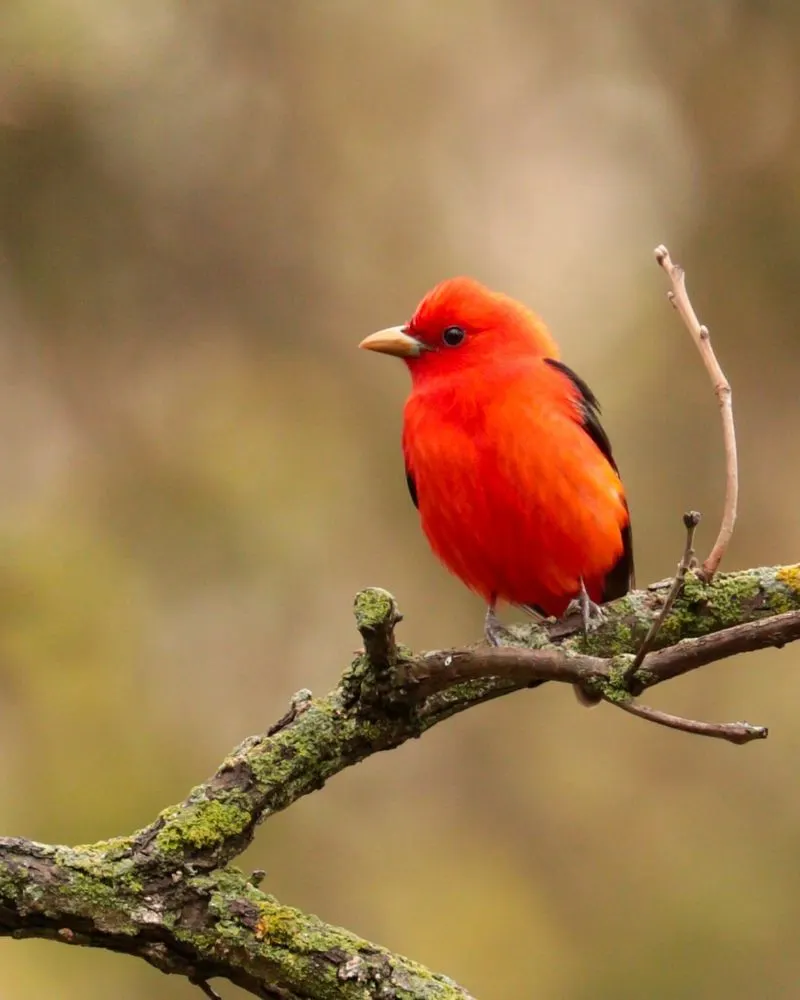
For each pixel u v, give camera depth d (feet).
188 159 44.55
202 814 19.85
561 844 42.73
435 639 43.96
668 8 47.44
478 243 46.06
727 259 46.50
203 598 41.39
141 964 36.37
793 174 46.42
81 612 39.55
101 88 43.39
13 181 43.14
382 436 44.39
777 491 45.57
